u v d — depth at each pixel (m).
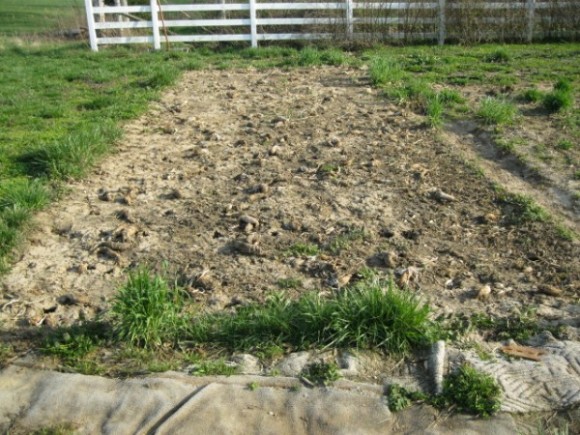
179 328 3.98
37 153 6.71
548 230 5.15
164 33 14.46
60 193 6.00
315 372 3.61
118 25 14.23
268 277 4.57
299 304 4.08
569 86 9.16
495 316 4.07
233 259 4.84
